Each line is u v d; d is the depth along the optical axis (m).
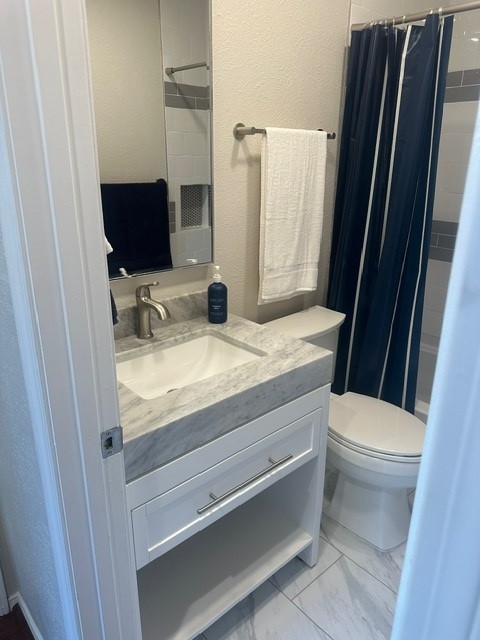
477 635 0.35
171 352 1.50
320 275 2.19
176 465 1.07
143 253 1.50
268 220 1.68
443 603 0.37
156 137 1.43
